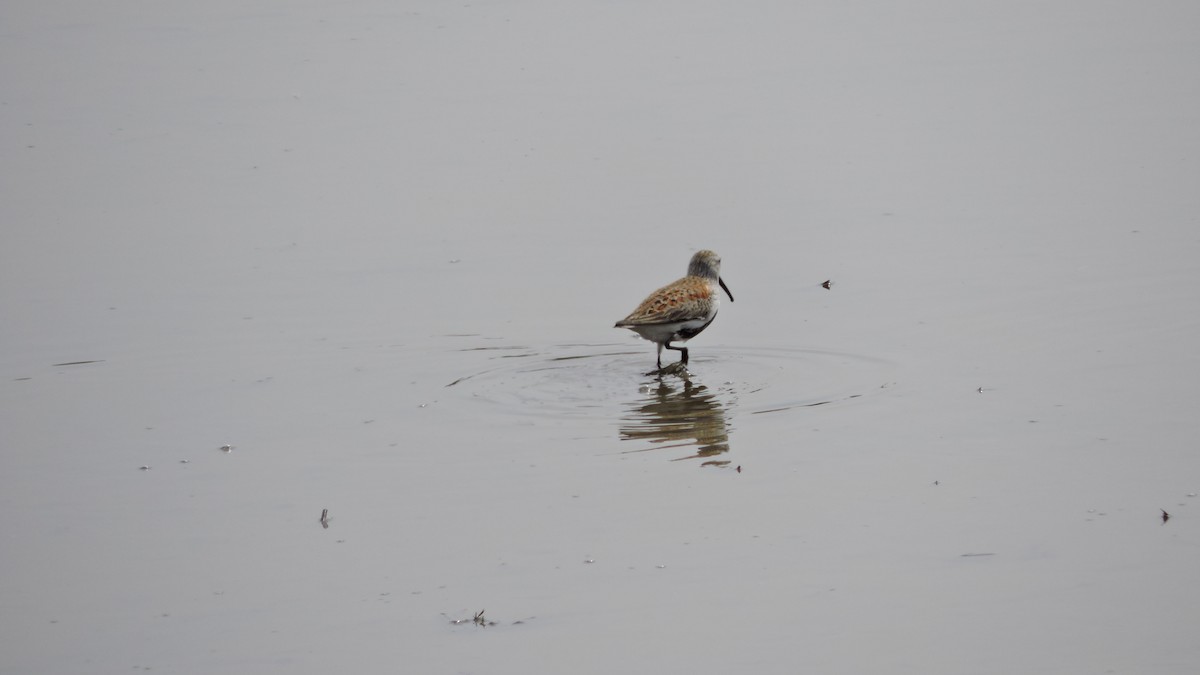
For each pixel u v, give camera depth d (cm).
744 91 2975
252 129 2794
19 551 1148
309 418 1470
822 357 1617
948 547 1095
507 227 2209
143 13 3897
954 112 2769
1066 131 2602
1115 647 938
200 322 1820
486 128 2766
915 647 945
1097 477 1218
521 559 1103
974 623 977
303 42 3528
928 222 2147
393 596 1048
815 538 1122
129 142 2712
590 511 1192
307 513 1212
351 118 2859
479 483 1266
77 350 1723
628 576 1066
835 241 2077
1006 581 1036
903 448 1309
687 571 1071
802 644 956
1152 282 1794
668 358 1653
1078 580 1031
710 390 1526
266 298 1916
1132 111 2706
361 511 1212
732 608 1010
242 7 3962
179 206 2348
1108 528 1115
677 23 3659
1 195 2412
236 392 1563
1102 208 2152
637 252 2069
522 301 1880
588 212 2270
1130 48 3219
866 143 2594
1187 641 942
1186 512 1137
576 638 974
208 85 3134
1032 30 3472
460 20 3731
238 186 2452
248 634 995
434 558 1110
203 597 1057
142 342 1747
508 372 1622
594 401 1505
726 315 1794
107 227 2245
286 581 1080
